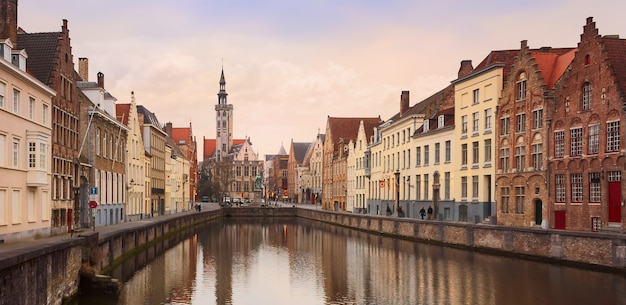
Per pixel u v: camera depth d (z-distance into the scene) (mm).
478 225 43312
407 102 76812
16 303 17219
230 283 30688
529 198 44000
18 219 31375
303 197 156250
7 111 29578
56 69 38406
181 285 29844
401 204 69062
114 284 26203
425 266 35781
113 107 54938
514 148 46156
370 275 32906
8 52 32375
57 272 21969
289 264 38219
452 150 56188
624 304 24031
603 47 37344
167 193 87750
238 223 91250
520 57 45875
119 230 38500
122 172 57875
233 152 185750
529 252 37781
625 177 35000
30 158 33031
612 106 36281
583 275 30922
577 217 39031
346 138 109375
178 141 119625
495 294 26500
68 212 40875
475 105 52156
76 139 43312
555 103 41750
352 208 94812
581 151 39000
